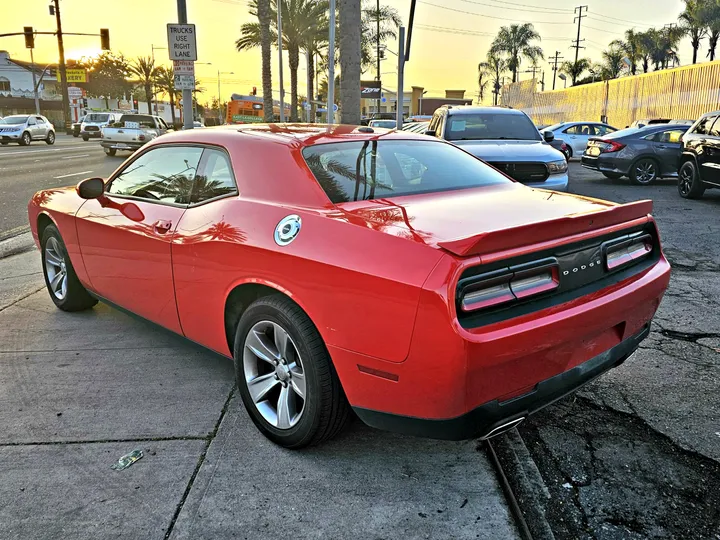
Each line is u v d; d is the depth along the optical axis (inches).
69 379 141.6
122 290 152.6
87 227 159.5
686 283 221.0
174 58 485.4
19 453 111.1
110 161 796.6
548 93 1633.9
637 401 131.6
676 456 111.3
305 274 100.2
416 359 87.4
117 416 124.5
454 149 155.3
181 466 107.1
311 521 93.2
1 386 138.3
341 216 103.7
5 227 334.0
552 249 95.7
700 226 332.5
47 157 867.4
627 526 93.1
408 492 100.3
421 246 89.4
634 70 2245.3
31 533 90.7
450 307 83.8
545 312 93.0
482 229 96.1
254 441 115.3
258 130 135.0
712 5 1718.8
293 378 108.2
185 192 135.0
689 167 431.8
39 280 227.1
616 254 111.3
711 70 871.7
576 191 492.4
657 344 163.2
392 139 142.9
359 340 93.6
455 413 88.6
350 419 110.1
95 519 93.7
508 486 101.3
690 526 93.0
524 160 307.1
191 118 497.7
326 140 130.1
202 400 131.5
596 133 840.9
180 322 135.6
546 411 127.9
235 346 118.0
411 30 808.3
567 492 101.4
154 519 93.7
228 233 115.6
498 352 86.4
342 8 435.2
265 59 1191.6
